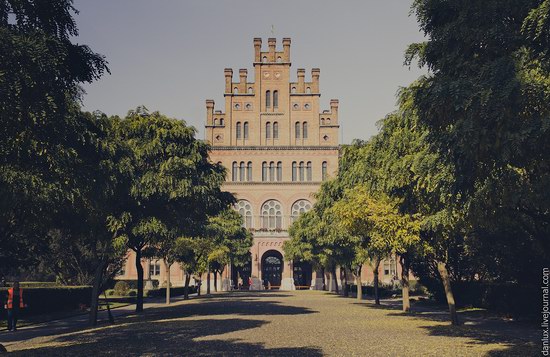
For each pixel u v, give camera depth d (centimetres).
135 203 2533
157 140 2609
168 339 1711
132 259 7894
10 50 1130
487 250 2470
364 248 3547
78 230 2105
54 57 1225
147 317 2717
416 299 4522
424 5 1232
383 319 2511
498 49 1124
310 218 5706
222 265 6519
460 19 1147
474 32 1130
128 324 2316
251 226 7831
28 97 1210
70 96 1501
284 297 5178
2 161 1306
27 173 1369
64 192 1500
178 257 4353
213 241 5144
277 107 7962
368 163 2522
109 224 2333
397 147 2122
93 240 2539
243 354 1363
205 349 1459
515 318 2444
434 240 2247
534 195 1192
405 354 1361
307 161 7881
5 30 1138
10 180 1321
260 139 7894
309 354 1362
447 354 1355
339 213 2528
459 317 2639
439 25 1260
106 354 1380
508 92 967
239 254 6750
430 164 1340
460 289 3456
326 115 7962
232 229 6341
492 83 1002
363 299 4756
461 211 1471
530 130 976
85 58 1456
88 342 1670
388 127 2411
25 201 1460
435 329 2027
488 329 2012
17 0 1241
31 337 1897
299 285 8619
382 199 2378
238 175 7888
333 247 4497
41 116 1246
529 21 1002
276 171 7894
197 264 4722
